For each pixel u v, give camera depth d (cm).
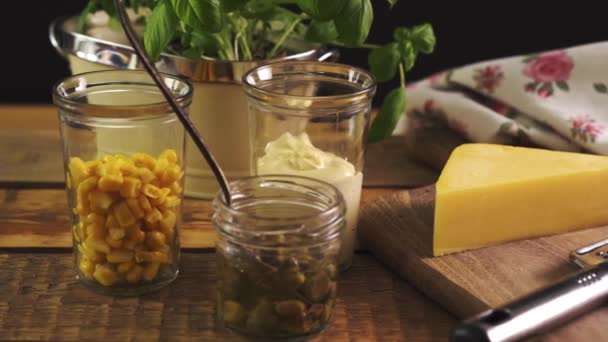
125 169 77
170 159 79
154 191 78
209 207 93
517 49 154
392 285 82
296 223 72
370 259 86
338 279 80
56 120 121
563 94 103
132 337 75
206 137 91
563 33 153
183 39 91
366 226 86
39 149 104
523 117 104
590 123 98
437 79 111
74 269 83
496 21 152
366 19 83
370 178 99
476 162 87
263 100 81
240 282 73
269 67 84
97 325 76
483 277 79
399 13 152
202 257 85
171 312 78
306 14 89
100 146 79
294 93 86
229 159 92
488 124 100
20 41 153
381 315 78
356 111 82
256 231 72
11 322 76
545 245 84
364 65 153
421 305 80
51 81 156
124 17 72
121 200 77
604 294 74
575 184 85
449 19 152
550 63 105
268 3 89
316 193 76
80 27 95
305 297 73
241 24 94
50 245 87
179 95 80
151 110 77
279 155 83
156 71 73
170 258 80
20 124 119
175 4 83
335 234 73
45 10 151
